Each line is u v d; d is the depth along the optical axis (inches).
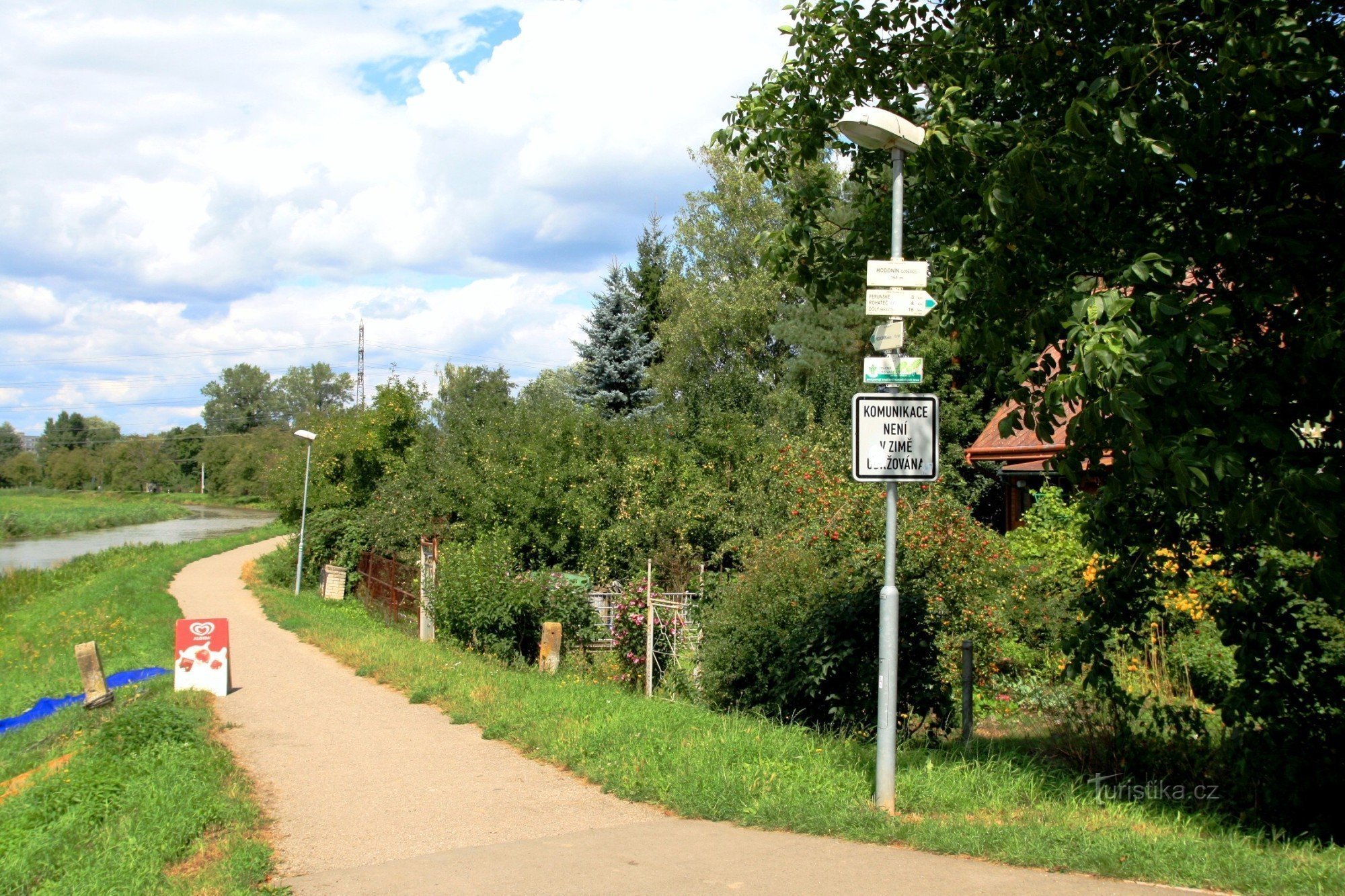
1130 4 261.1
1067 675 358.6
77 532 2783.0
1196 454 213.6
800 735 335.0
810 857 221.9
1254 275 238.8
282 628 804.6
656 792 284.4
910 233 335.6
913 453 254.2
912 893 193.3
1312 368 225.9
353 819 277.6
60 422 5319.9
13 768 415.5
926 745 344.5
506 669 557.0
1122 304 217.3
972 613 425.4
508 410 1077.8
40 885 243.3
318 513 1206.3
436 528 890.1
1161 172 243.0
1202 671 352.2
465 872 225.3
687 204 1585.9
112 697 494.6
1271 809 261.9
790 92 344.2
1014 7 287.0
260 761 352.2
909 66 326.0
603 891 205.9
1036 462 676.7
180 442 4847.4
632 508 799.7
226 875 227.8
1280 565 263.7
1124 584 300.0
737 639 410.0
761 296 1429.6
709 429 903.1
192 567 1518.2
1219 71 232.8
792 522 544.4
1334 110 235.8
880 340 258.1
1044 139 259.6
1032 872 203.8
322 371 5797.2
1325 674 262.2
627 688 527.5
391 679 526.3
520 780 317.1
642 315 1528.1
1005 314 266.2
